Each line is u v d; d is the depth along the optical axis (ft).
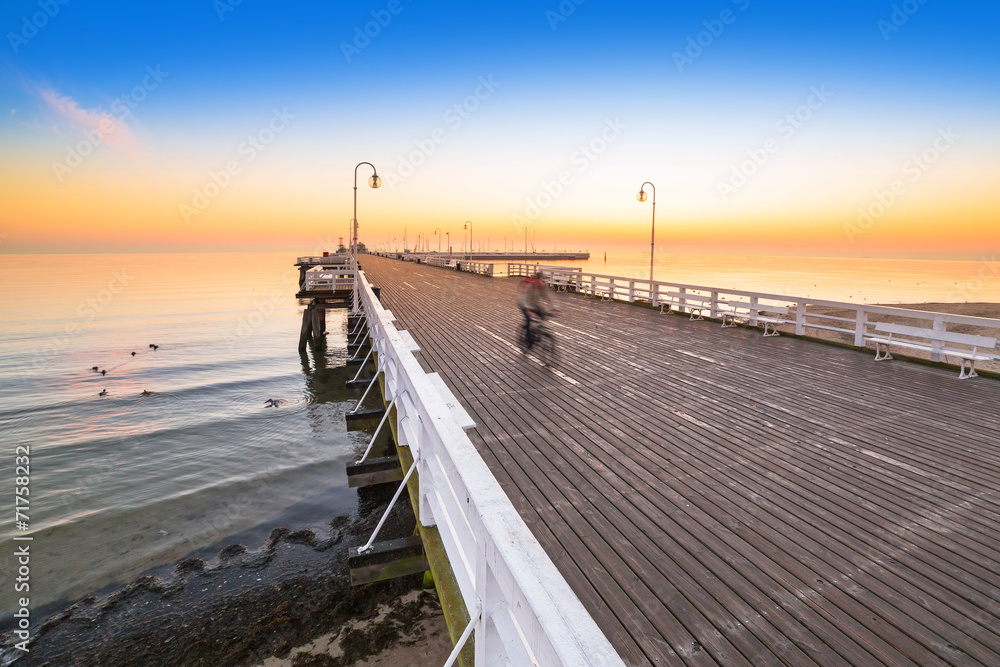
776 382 23.15
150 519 27.50
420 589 18.04
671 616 8.37
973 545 10.45
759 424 17.61
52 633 18.24
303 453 37.55
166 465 36.50
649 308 51.70
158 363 79.92
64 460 38.29
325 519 25.77
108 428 46.91
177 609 19.22
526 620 3.97
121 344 100.89
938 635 8.02
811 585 9.17
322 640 16.38
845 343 31.12
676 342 33.32
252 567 21.76
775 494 12.57
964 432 16.80
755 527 11.07
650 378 23.88
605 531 10.85
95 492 31.58
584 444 15.76
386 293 65.00
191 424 47.01
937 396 20.97
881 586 9.17
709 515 11.55
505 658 5.80
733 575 9.41
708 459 14.65
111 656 16.90
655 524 11.14
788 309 35.35
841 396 21.03
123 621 18.71
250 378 67.05
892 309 27.96
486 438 16.30
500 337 34.35
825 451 15.28
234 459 37.04
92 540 25.27
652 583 9.16
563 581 3.91
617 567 9.61
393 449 22.70
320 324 78.38
